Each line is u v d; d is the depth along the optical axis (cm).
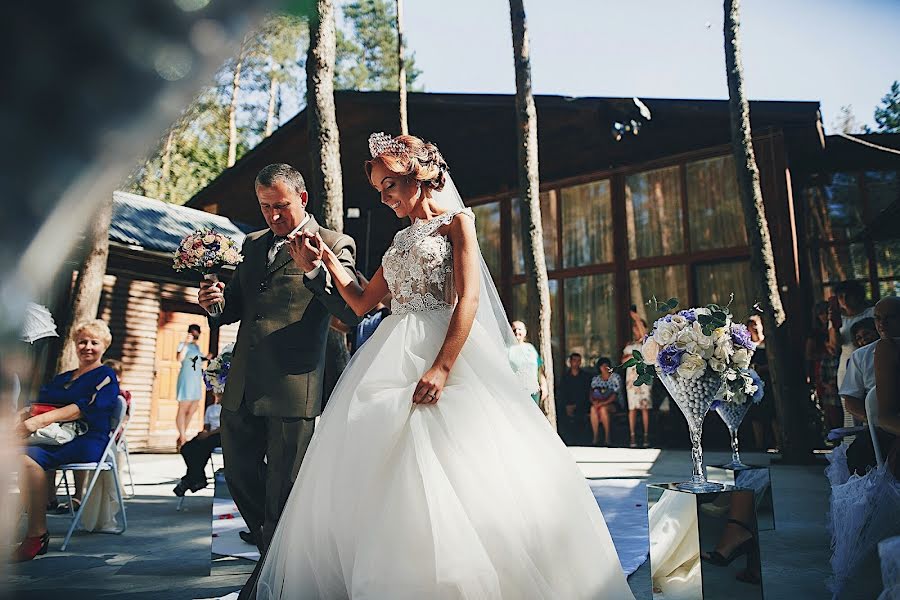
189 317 1129
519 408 214
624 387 1138
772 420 948
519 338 615
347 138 1497
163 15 24
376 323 504
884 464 262
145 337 1046
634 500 489
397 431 196
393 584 175
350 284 240
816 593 259
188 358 997
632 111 1184
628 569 300
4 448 28
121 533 402
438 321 222
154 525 429
